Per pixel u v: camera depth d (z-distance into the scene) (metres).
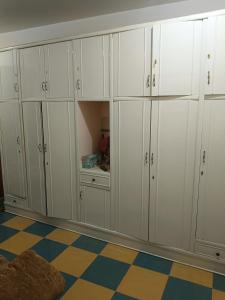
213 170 2.12
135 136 2.39
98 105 3.08
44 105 2.84
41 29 3.28
